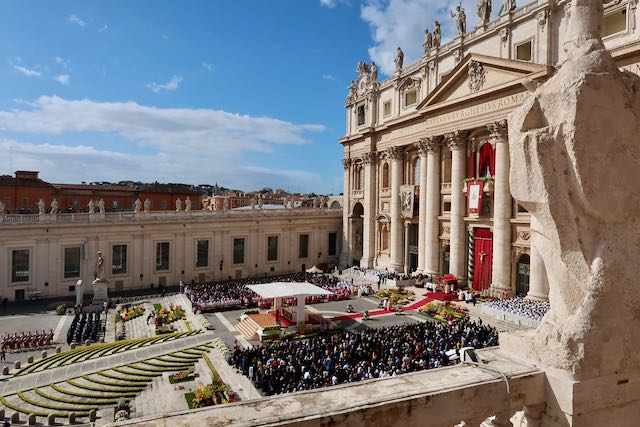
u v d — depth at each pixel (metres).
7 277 43.44
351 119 63.19
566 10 32.62
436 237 45.38
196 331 32.19
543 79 32.56
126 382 23.30
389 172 55.62
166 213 51.81
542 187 5.84
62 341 32.12
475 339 24.03
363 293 43.84
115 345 29.19
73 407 20.53
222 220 55.06
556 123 5.83
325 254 63.75
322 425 4.61
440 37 46.66
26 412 20.06
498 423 5.68
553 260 6.14
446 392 5.27
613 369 5.81
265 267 58.47
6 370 24.69
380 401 4.94
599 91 5.57
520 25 36.59
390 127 53.09
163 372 24.56
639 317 5.89
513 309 30.62
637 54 27.77
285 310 34.56
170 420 4.53
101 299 43.12
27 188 64.00
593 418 5.73
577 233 5.73
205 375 23.86
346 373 20.02
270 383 20.12
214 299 39.97
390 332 26.95
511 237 37.06
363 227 63.06
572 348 5.69
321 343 25.69
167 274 51.72
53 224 45.28
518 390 5.76
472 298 36.53
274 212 59.50
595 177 5.53
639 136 5.85
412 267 50.56
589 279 5.71
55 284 45.66
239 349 25.81
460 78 41.22
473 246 40.88
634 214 5.74
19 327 35.62
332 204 88.31
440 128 43.84
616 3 29.80
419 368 19.80
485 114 38.38
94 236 47.50
